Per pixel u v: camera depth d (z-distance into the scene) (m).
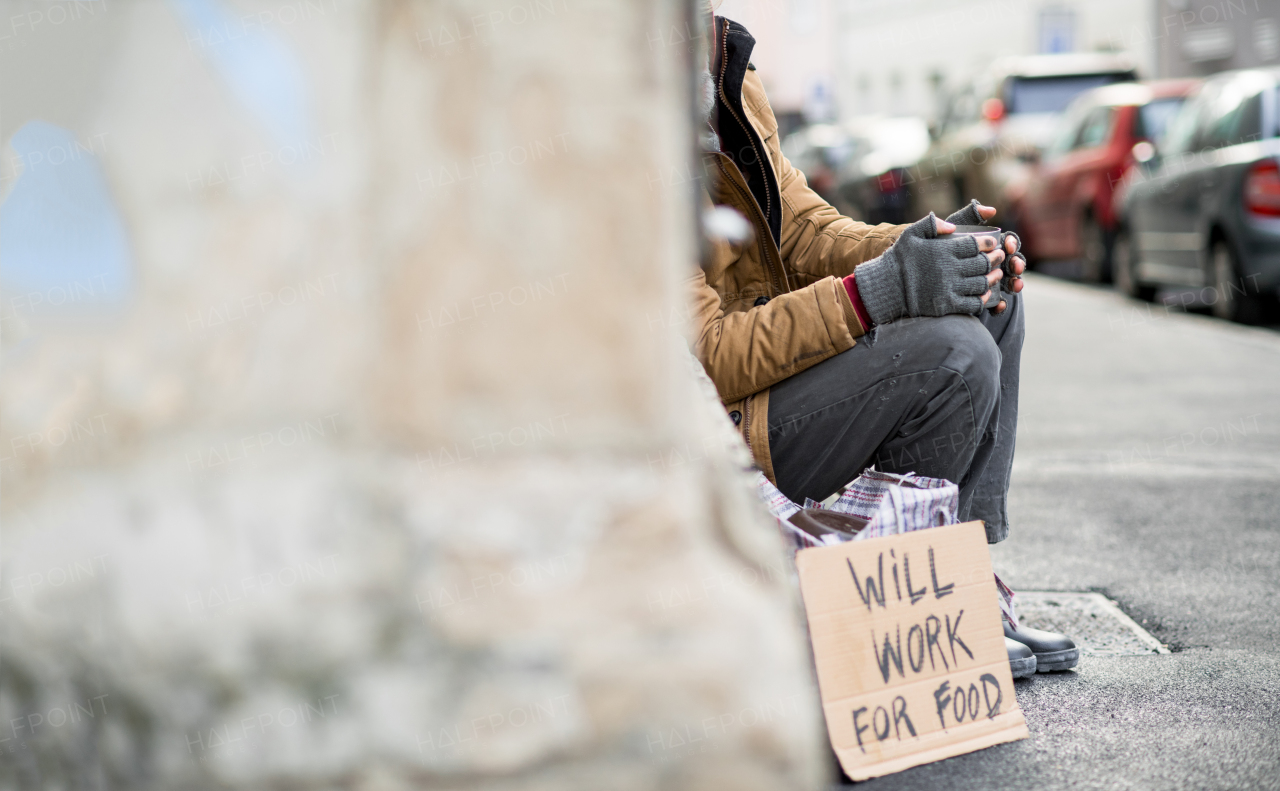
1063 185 11.65
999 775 1.91
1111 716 2.19
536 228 1.20
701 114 2.32
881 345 2.22
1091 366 7.20
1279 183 7.99
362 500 1.20
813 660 1.89
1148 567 3.29
